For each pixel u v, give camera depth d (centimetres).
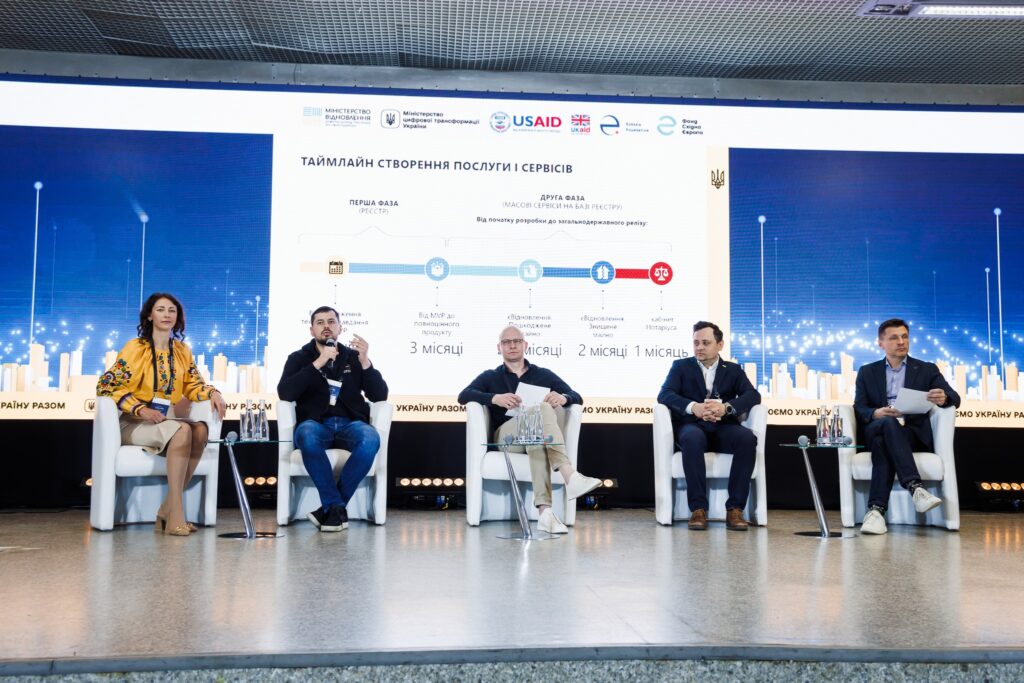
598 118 555
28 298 523
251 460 529
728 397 474
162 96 538
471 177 547
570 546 359
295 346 532
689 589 255
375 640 188
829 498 553
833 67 565
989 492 545
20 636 191
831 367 555
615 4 484
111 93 535
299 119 543
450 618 211
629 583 265
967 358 559
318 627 200
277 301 534
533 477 413
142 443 405
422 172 545
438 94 548
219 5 486
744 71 571
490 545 361
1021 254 564
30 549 342
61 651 177
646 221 553
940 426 444
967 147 568
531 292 545
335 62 559
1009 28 510
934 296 561
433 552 337
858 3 482
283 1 482
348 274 537
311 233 538
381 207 542
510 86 568
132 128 536
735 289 555
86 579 269
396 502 536
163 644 183
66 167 530
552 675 181
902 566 307
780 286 556
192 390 423
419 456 538
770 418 553
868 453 455
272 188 538
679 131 559
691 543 373
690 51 542
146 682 172
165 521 407
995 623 209
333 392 441
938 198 565
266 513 501
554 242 548
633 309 548
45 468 520
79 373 523
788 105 564
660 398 471
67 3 484
